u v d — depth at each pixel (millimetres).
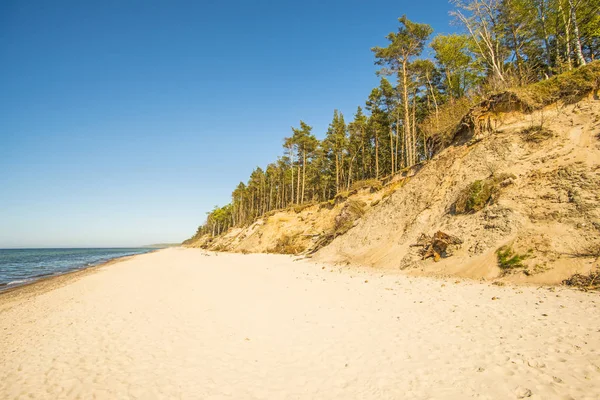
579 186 12133
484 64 32719
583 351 5156
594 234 10352
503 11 24844
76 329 9320
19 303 15031
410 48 30734
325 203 41875
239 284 15766
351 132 54344
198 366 6156
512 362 5102
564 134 14961
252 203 86562
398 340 6652
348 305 9992
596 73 15648
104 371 6211
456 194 17203
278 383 5266
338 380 5195
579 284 9055
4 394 5473
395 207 21797
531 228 12172
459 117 22047
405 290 11406
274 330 8008
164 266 29344
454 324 7246
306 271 19438
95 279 21984
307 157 60938
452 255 14086
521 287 9836
